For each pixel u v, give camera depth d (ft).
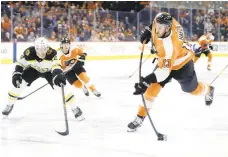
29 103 24.17
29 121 18.90
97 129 17.28
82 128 17.46
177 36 14.97
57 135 16.12
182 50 16.28
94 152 13.57
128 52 64.03
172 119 19.44
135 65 53.47
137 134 16.38
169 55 14.83
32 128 17.38
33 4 66.95
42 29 56.03
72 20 59.06
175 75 16.67
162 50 14.85
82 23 59.93
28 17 54.80
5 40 52.03
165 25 14.47
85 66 50.85
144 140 15.33
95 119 19.45
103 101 25.13
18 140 15.28
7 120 19.06
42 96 27.22
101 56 61.21
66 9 58.59
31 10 55.26
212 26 69.92
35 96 27.14
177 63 16.35
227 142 15.06
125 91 29.84
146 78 15.25
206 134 16.39
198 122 18.75
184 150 13.88
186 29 67.82
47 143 14.84
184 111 21.54
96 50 60.54
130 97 26.86
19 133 16.42
